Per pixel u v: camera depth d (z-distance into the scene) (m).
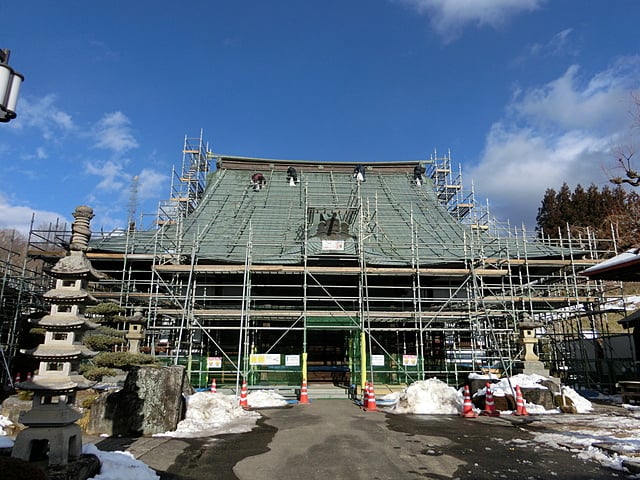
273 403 19.11
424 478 8.62
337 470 9.13
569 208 51.31
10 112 5.64
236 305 24.59
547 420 14.98
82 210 8.99
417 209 31.86
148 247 25.06
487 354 25.02
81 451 7.88
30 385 7.47
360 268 22.45
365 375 20.95
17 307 23.05
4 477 4.91
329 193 33.31
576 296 24.61
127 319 18.55
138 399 12.50
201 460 9.85
